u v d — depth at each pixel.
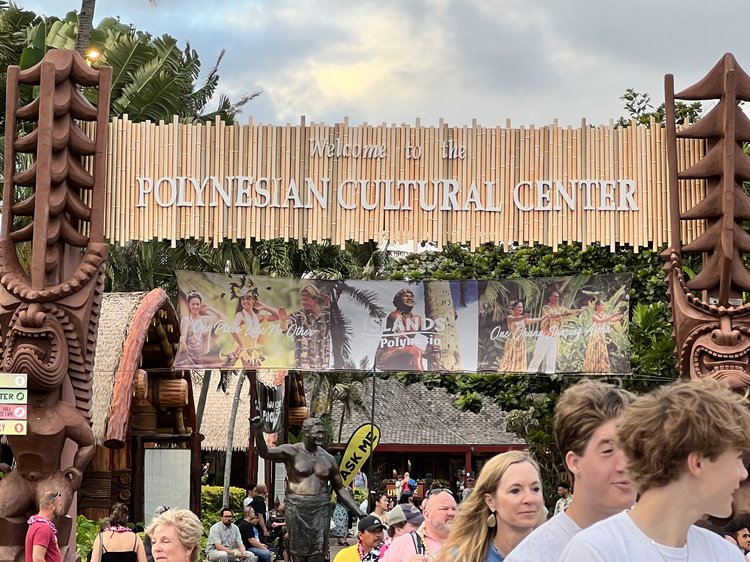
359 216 13.38
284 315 14.55
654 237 13.26
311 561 13.55
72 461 12.59
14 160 12.66
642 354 20.42
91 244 12.58
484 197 13.39
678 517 3.51
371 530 9.71
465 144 13.45
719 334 12.28
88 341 12.45
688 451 3.44
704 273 12.71
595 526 3.58
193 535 6.47
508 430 29.34
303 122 13.43
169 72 28.59
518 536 5.24
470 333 14.50
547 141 13.45
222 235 13.30
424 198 13.38
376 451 46.09
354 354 14.52
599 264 22.36
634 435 3.54
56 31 28.39
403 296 14.59
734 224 12.53
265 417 14.36
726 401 3.49
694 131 12.87
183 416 21.14
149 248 28.86
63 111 12.63
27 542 11.27
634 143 13.37
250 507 20.20
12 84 12.66
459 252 23.91
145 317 18.17
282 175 13.40
